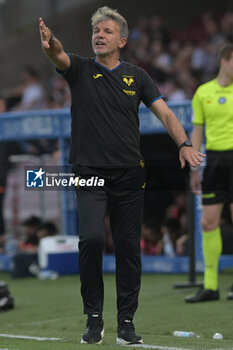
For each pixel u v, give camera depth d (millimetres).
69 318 20016
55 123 32125
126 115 13461
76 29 58156
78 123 13547
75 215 33375
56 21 59719
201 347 13531
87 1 57781
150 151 30906
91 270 13438
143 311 20469
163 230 32438
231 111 20594
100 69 13492
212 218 21500
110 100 13391
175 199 32562
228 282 26594
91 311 13617
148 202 33500
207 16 52031
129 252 13742
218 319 18562
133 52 52094
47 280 31094
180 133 13453
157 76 48094
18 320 20016
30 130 32875
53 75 58781
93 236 13227
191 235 25781
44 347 12805
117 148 13430
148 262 31719
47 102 46406
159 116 13719
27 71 48438
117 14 13531
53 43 12844
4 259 35812
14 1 62438
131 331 13742
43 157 35969
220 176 21016
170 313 19906
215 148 20906
